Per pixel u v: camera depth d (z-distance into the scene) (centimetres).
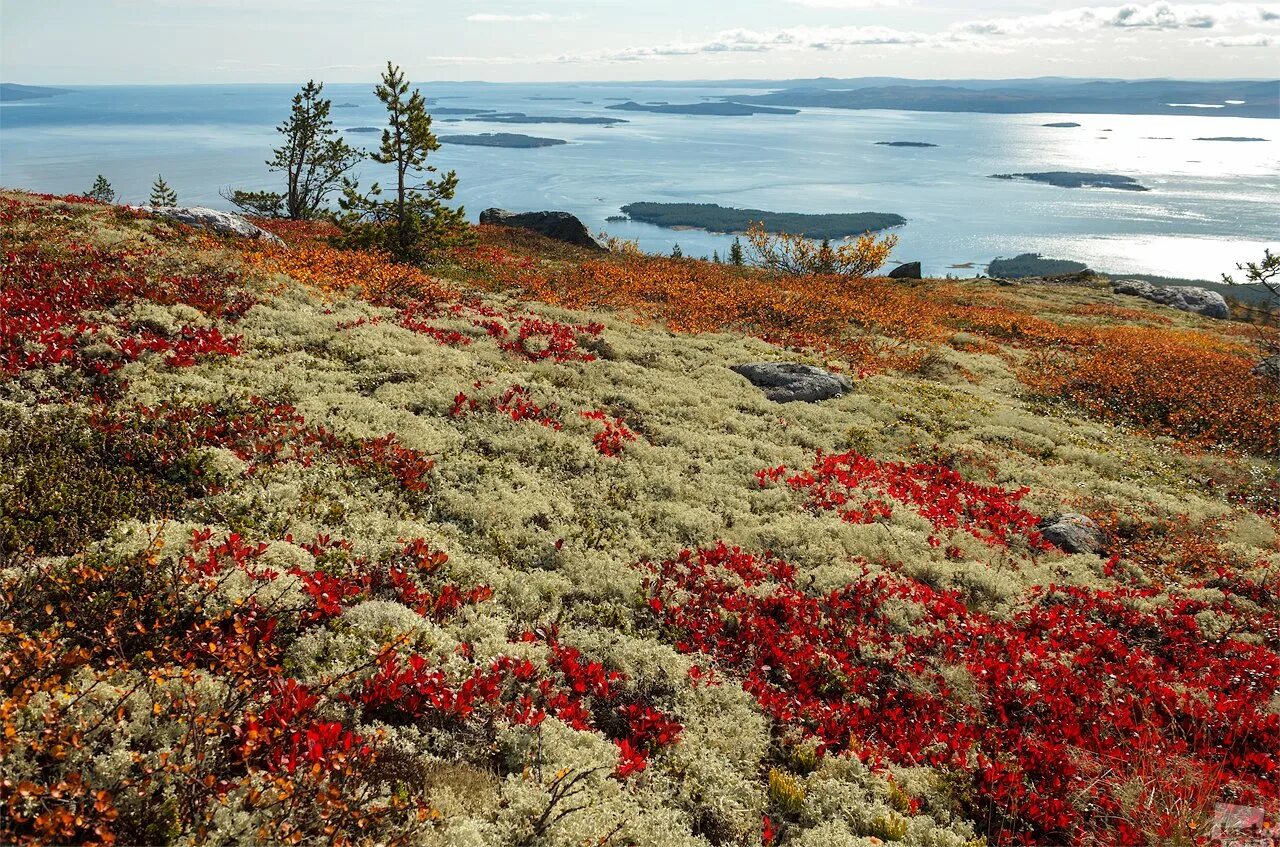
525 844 550
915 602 1130
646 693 833
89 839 446
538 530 1164
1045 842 706
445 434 1415
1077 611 1187
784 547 1285
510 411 1589
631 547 1184
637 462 1520
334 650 716
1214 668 1027
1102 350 3300
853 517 1433
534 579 1021
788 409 2041
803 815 681
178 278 1811
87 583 682
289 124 5972
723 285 3747
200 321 1599
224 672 621
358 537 983
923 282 5797
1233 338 4344
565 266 3788
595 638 907
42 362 1209
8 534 762
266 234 2908
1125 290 6097
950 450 1914
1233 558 1444
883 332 3250
